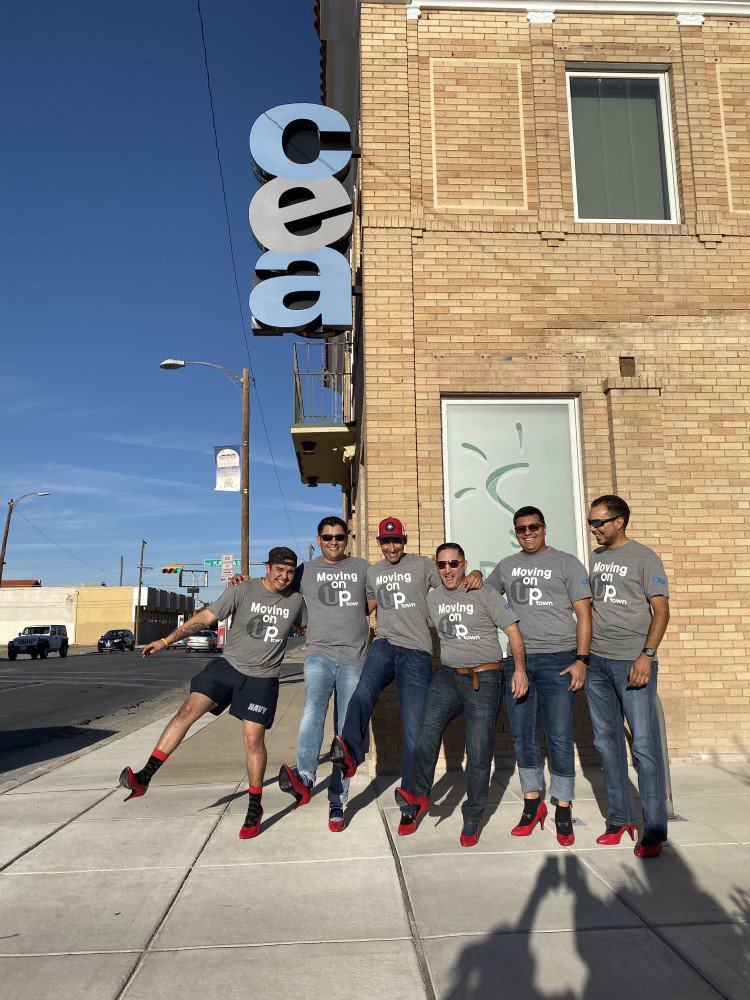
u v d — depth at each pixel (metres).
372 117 7.33
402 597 4.98
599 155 7.71
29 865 4.20
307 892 3.74
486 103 7.48
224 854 4.33
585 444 7.01
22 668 27.11
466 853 4.28
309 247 8.20
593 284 7.25
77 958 3.08
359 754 4.58
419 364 7.01
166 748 4.58
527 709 4.66
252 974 2.93
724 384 7.20
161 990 2.81
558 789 4.46
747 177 7.59
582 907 3.50
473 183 7.35
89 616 65.00
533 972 2.91
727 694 6.72
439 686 4.67
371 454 6.80
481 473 7.04
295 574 5.12
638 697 4.32
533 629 4.66
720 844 4.36
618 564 4.55
